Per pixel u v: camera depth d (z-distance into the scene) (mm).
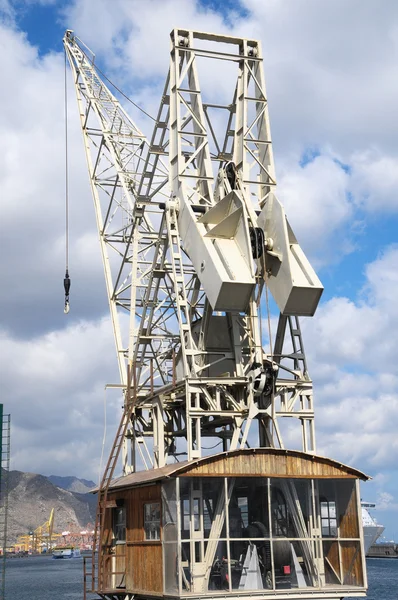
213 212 41938
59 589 130750
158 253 47625
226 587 34188
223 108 47531
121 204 66938
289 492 35906
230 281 38688
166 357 49688
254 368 40344
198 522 34281
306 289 40094
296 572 35312
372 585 118938
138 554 38844
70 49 77688
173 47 45969
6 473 42656
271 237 41844
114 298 61531
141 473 42719
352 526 36188
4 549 41719
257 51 47219
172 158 45812
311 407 41562
